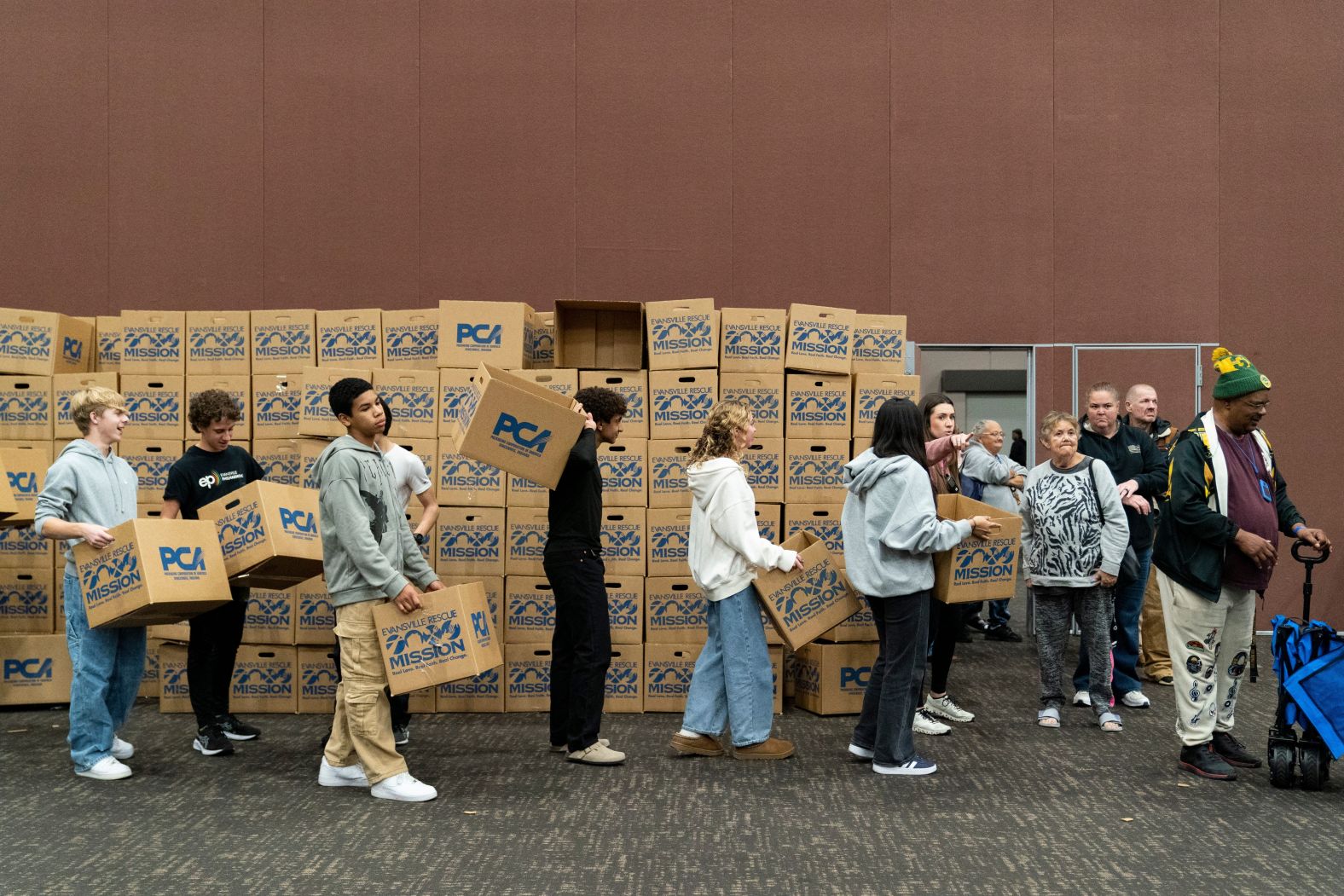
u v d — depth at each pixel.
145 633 4.58
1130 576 5.57
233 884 3.19
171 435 5.79
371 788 4.10
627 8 8.21
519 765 4.57
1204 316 8.27
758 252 8.20
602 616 4.59
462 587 4.09
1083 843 3.57
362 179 8.14
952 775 4.41
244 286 8.10
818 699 5.52
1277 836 3.63
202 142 8.12
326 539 4.09
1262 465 4.43
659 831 3.68
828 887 3.18
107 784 4.25
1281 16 8.32
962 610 5.50
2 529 5.79
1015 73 8.28
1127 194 8.29
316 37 8.16
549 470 4.45
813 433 5.70
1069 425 5.34
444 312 5.62
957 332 8.24
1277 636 4.26
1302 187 8.30
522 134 8.18
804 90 8.24
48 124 8.11
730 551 4.64
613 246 8.17
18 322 5.84
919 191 8.25
